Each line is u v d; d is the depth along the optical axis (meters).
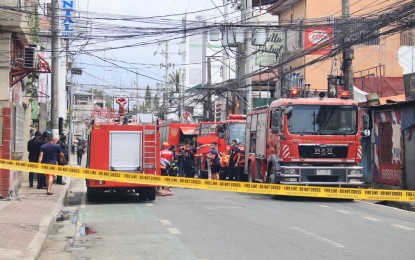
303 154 18.73
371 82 35.72
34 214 14.24
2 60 18.88
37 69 20.86
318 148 18.77
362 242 10.77
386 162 24.22
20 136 20.94
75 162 52.75
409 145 22.19
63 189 21.77
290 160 18.75
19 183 21.58
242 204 17.89
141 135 18.41
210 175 26.55
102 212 15.97
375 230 12.35
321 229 12.45
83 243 11.06
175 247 10.39
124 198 19.97
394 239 11.16
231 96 44.50
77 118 73.50
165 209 16.53
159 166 18.52
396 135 23.27
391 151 23.75
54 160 19.50
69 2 27.86
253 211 15.90
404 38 40.41
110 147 18.25
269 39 43.09
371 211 16.27
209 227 12.81
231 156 26.31
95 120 20.47
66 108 51.06
